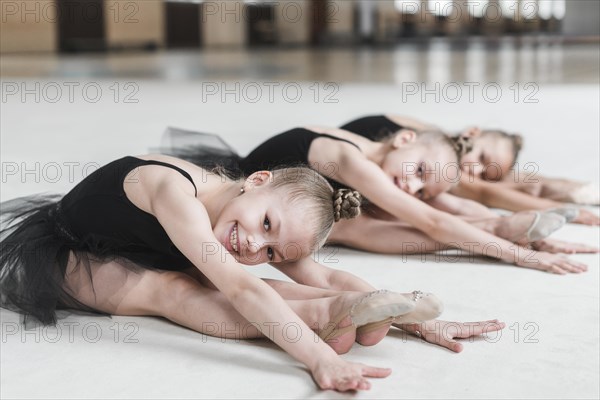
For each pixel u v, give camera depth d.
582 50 16.31
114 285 2.11
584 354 1.86
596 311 2.16
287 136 2.94
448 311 2.16
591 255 2.77
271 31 22.81
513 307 2.20
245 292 1.87
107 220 2.15
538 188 3.51
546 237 2.76
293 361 1.83
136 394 1.65
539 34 25.06
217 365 1.81
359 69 12.02
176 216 2.02
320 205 2.08
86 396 1.65
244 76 10.99
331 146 2.83
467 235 2.63
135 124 6.25
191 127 5.98
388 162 2.86
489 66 11.87
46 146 5.06
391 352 1.88
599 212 3.38
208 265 1.93
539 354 1.86
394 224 2.80
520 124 6.11
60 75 10.76
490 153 3.47
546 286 2.39
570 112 6.93
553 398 1.63
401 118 3.56
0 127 6.14
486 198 3.36
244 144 5.03
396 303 1.77
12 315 2.17
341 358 1.77
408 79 10.06
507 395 1.64
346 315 1.82
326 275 2.16
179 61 14.09
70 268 2.14
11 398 1.64
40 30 15.66
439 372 1.76
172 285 2.06
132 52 17.28
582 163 4.43
